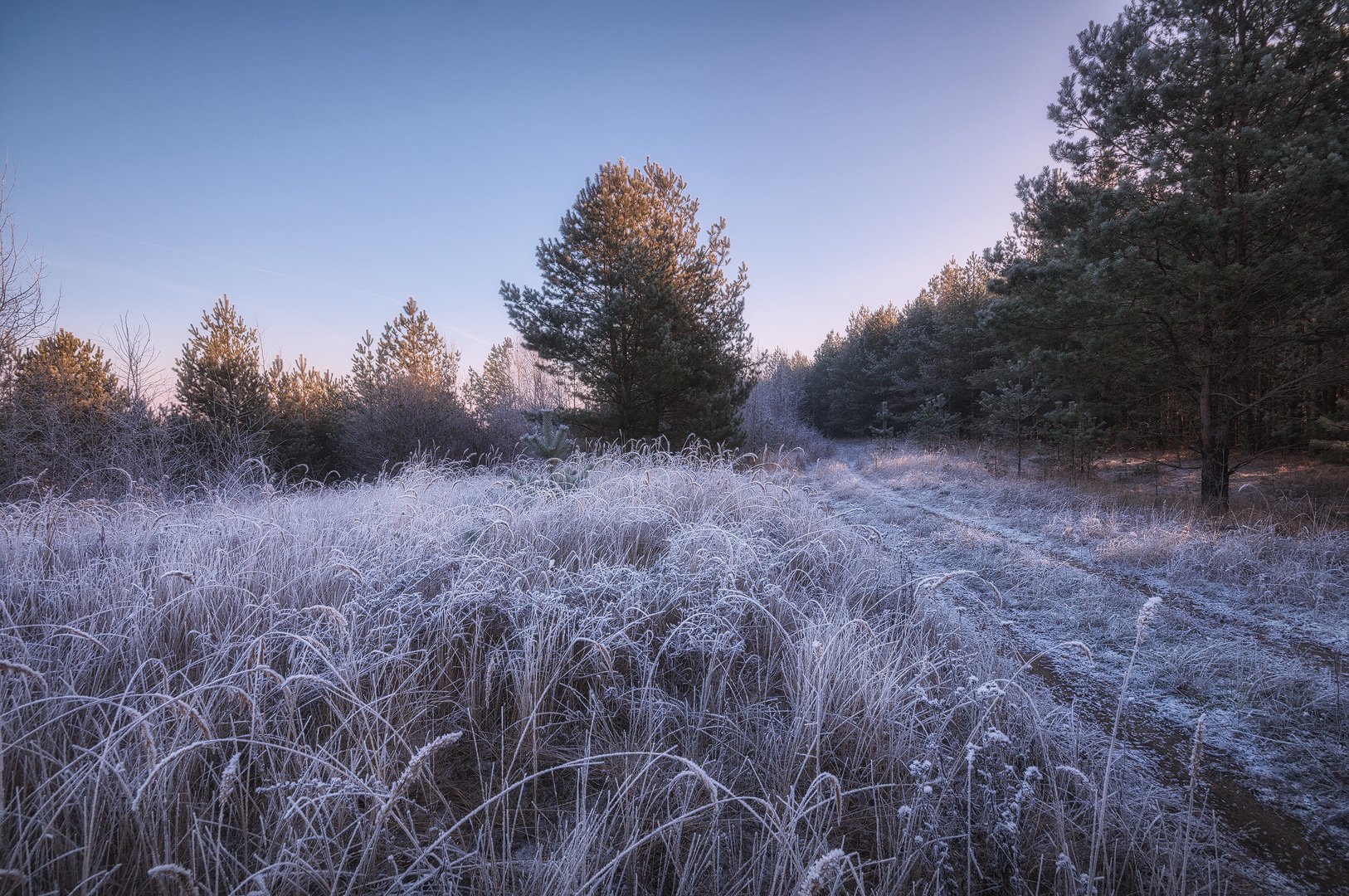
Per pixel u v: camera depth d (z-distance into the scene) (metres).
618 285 14.90
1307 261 7.17
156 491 7.04
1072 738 2.62
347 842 1.83
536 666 2.60
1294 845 2.20
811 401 43.34
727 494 6.21
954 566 6.38
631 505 5.20
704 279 15.77
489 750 2.41
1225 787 2.56
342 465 23.08
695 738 2.44
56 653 2.42
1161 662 3.85
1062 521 8.31
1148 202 8.09
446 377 26.33
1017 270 9.47
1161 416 11.70
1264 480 10.59
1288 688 3.39
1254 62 7.47
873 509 10.55
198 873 1.67
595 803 2.04
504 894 1.61
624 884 1.79
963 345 25.19
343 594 3.23
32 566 3.42
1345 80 7.32
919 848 1.88
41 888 1.59
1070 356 9.21
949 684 2.89
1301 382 8.32
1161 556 6.20
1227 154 7.75
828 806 2.13
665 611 3.31
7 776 1.79
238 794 1.92
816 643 2.59
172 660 2.52
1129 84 8.30
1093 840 1.90
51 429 10.21
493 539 4.21
